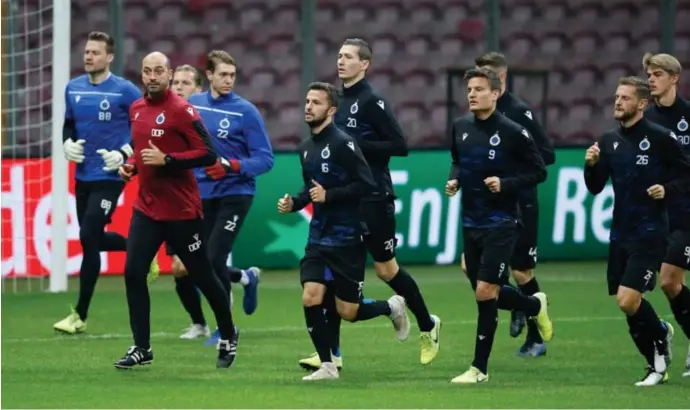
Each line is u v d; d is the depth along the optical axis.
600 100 66.25
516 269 35.44
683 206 31.33
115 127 38.53
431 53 66.12
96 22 63.19
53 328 39.12
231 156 36.62
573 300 46.16
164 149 30.58
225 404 26.61
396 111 65.19
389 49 65.94
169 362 33.09
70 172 50.88
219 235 36.44
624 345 36.59
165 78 30.42
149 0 64.81
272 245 53.69
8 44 54.06
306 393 28.09
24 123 56.62
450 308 44.06
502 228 29.91
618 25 67.25
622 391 28.70
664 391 28.72
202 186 36.75
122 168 31.03
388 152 33.72
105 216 38.34
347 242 29.84
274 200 53.69
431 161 55.22
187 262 31.25
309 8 58.12
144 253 30.84
